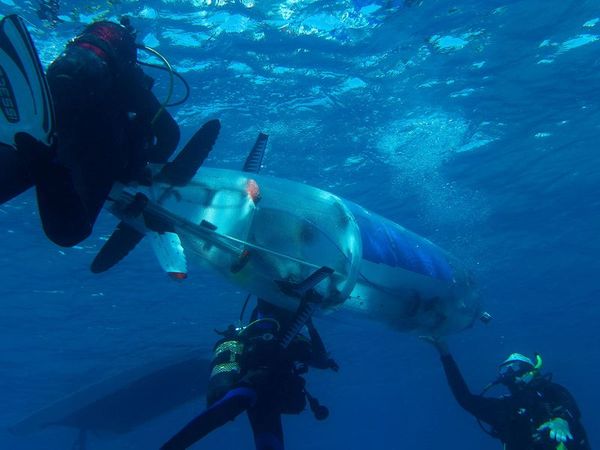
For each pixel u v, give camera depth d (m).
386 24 9.69
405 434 121.19
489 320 6.89
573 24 10.25
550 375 6.75
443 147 14.07
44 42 8.45
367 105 11.98
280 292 3.72
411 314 5.27
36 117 2.12
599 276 27.75
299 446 93.94
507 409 6.54
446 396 64.06
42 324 20.56
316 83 11.05
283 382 3.53
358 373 40.31
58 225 2.32
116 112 2.81
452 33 10.16
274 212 3.82
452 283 5.97
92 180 2.65
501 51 10.83
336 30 9.66
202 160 3.27
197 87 10.41
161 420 40.78
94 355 25.00
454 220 18.91
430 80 11.48
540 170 16.41
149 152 3.20
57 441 45.97
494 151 14.74
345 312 4.50
